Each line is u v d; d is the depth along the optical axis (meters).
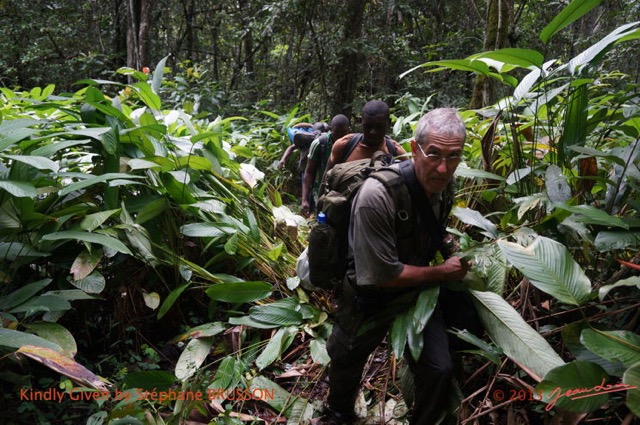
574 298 1.77
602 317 2.04
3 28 11.09
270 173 6.27
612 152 2.38
